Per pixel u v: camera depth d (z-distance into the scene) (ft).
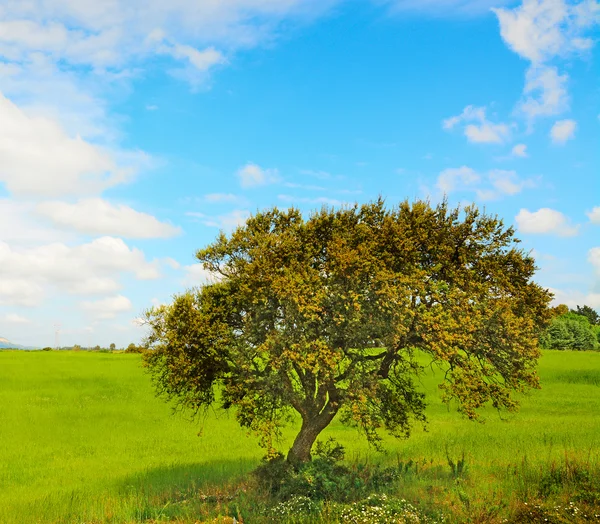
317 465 59.98
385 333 55.57
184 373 62.18
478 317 56.13
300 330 55.31
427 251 63.67
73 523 55.16
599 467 58.44
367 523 44.52
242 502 54.19
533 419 134.00
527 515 44.50
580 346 415.64
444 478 62.75
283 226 68.80
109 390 178.91
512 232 64.03
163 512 56.54
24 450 109.40
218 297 65.16
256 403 58.65
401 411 68.28
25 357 257.34
